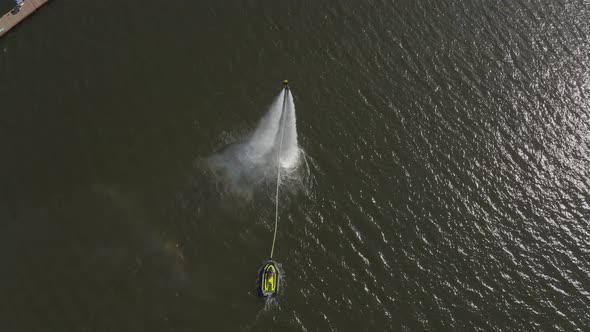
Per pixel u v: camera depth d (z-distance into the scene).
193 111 41.94
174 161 39.84
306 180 40.03
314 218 38.59
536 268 38.09
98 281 34.91
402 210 39.59
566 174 42.12
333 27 47.66
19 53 43.50
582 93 45.94
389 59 46.47
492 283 37.28
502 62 47.12
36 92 41.69
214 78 43.69
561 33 49.19
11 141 39.44
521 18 49.81
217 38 45.66
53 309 33.78
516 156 42.62
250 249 36.91
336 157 41.28
